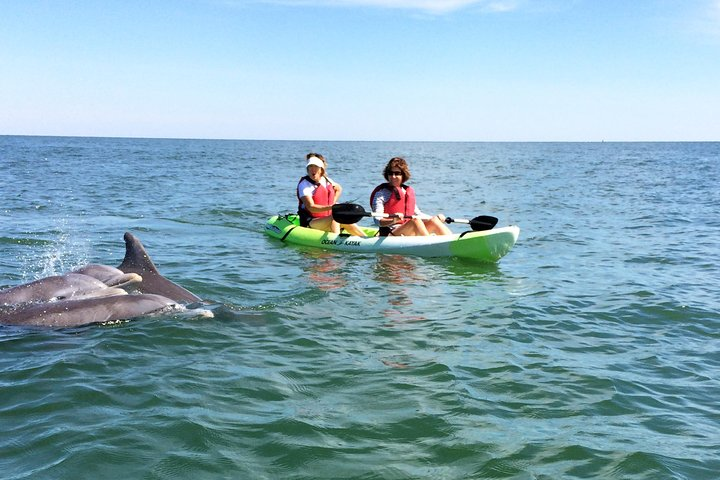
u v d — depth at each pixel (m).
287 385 5.36
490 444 4.44
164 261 10.14
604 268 10.53
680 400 5.30
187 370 5.59
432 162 59.41
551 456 4.30
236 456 4.18
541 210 19.23
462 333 6.92
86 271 7.53
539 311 7.86
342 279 9.34
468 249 10.88
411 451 4.32
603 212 18.73
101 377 5.37
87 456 4.10
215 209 17.48
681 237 13.94
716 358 6.34
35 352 5.90
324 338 6.60
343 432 4.55
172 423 4.57
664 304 8.19
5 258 10.11
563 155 88.56
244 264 10.16
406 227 11.75
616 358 6.28
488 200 22.25
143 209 17.16
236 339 6.46
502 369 5.88
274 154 79.00
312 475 3.99
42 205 17.42
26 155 55.41
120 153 68.69
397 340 6.62
